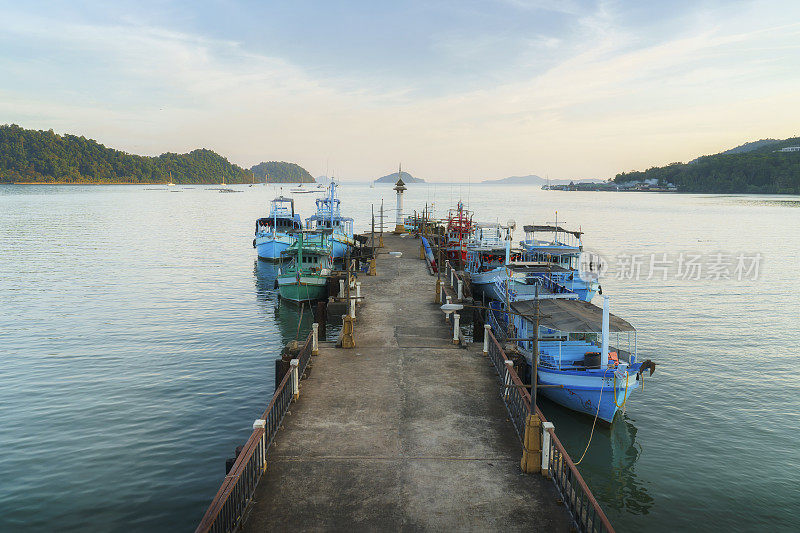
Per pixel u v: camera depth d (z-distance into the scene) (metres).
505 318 27.83
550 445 11.55
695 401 22.17
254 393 22.53
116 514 14.19
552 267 31.69
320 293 39.28
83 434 18.62
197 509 14.47
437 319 25.86
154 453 17.41
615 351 21.11
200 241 79.25
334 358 19.56
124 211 138.75
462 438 13.33
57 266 54.75
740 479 16.42
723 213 147.75
